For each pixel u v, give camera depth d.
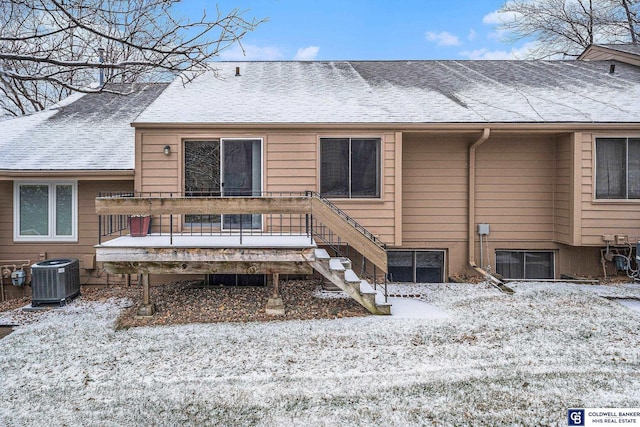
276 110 7.75
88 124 9.27
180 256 5.89
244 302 6.58
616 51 11.38
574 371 4.09
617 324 5.39
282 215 7.55
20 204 7.89
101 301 7.02
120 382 3.97
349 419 3.36
